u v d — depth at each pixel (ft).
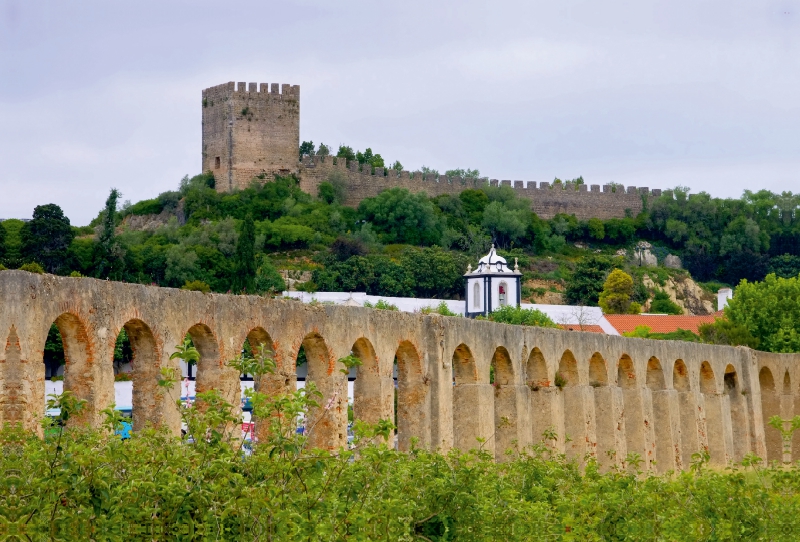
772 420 252.42
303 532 164.55
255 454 177.47
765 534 224.94
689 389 481.46
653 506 226.79
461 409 356.59
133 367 253.65
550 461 288.10
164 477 170.09
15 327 219.41
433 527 202.49
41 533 157.38
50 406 172.35
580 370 407.23
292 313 290.76
